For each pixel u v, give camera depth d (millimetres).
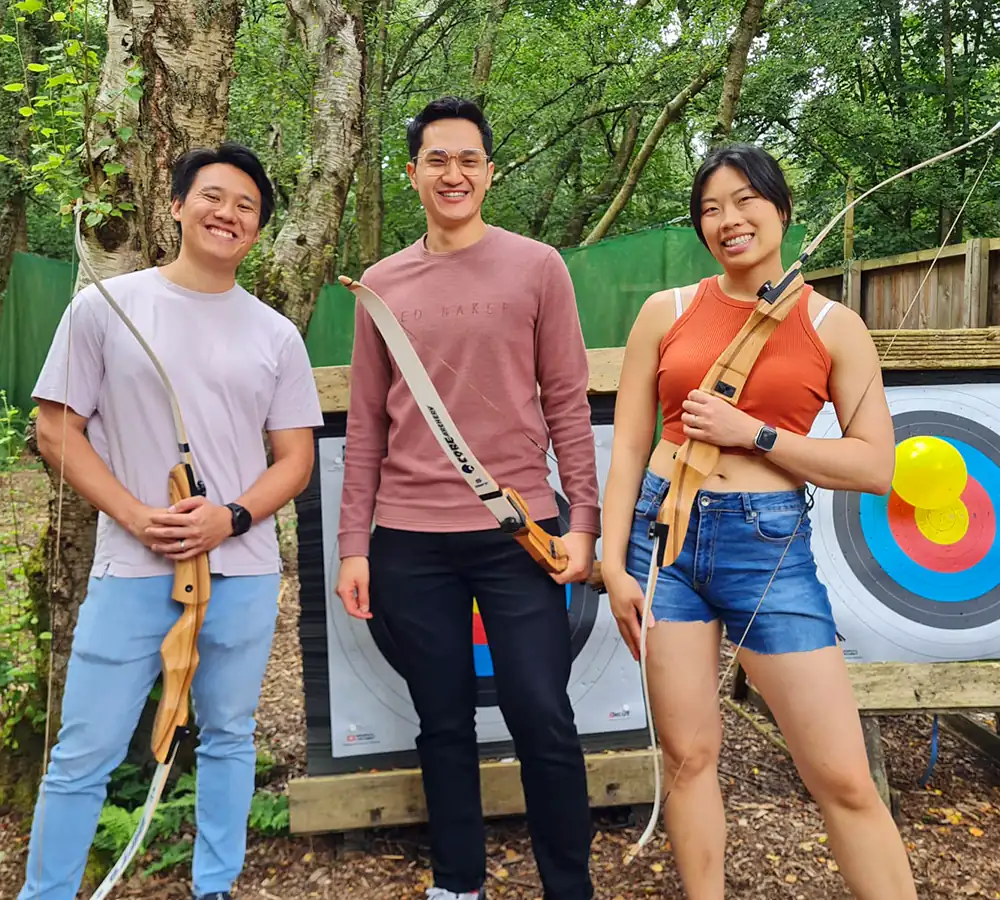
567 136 11750
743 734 2986
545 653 1878
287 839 2416
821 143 12609
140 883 2166
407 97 10219
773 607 1695
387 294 1971
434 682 1961
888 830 1685
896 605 2529
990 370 2564
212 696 1905
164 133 2348
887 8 12500
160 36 2316
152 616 1790
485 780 2410
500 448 1917
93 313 1769
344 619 2475
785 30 10445
